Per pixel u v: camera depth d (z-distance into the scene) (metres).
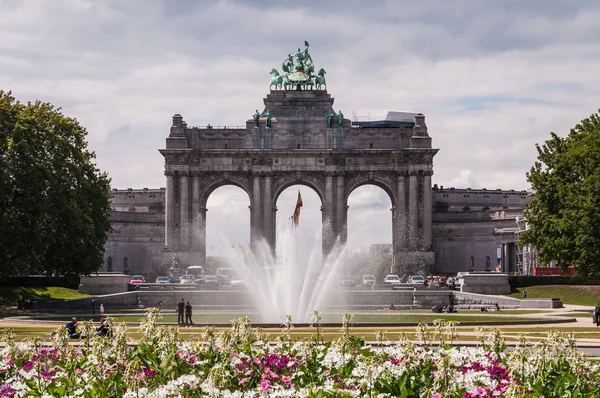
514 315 91.69
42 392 26.36
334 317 88.62
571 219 103.31
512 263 195.50
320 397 24.44
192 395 24.09
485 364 29.02
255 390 26.56
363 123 198.75
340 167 176.88
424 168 176.88
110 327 31.52
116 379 26.73
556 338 29.48
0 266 112.06
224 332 31.44
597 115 114.56
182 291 119.50
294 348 32.38
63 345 31.53
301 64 185.12
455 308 114.94
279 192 178.25
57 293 129.25
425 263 174.12
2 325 77.75
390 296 118.06
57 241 116.25
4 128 114.50
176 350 30.06
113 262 197.25
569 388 26.19
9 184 111.19
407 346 28.16
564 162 107.88
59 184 116.94
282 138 178.62
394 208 178.00
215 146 178.38
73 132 130.12
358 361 29.64
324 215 176.50
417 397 25.19
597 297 125.81
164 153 176.62
